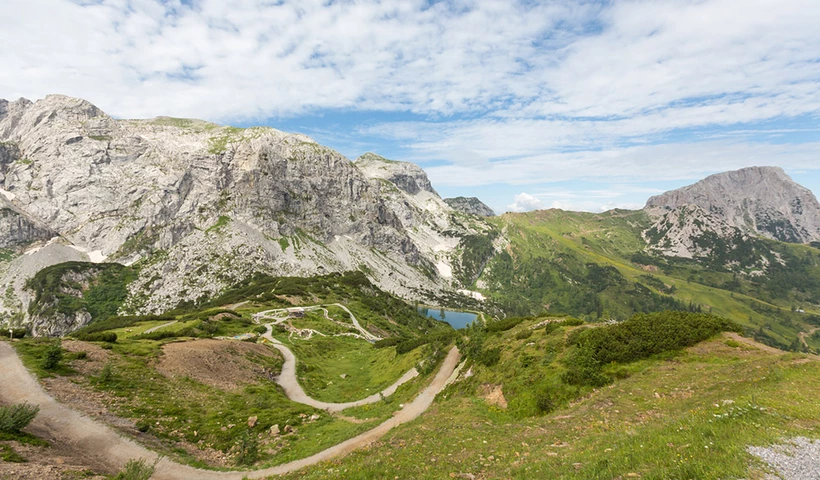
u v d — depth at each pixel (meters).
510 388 35.12
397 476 19.44
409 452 23.62
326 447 31.75
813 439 14.46
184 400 41.72
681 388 26.89
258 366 66.38
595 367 33.47
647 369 31.84
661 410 23.69
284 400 50.12
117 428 31.52
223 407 42.53
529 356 39.12
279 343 96.56
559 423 25.30
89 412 32.91
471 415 31.94
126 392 39.25
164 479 26.09
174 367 50.69
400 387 56.75
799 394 20.23
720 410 19.09
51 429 28.25
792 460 12.88
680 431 16.66
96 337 58.03
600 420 24.06
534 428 25.19
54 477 19.92
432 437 26.67
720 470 12.20
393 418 39.03
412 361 67.88
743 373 26.06
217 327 104.38
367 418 42.44
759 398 20.02
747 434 15.03
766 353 30.34
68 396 34.69
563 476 14.98
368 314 177.62
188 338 75.88
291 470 27.11
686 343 34.25
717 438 14.92
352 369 82.75
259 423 39.38
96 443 28.36
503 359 43.22
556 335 43.06
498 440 23.77
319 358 90.94
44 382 36.00
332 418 43.28
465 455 21.77
